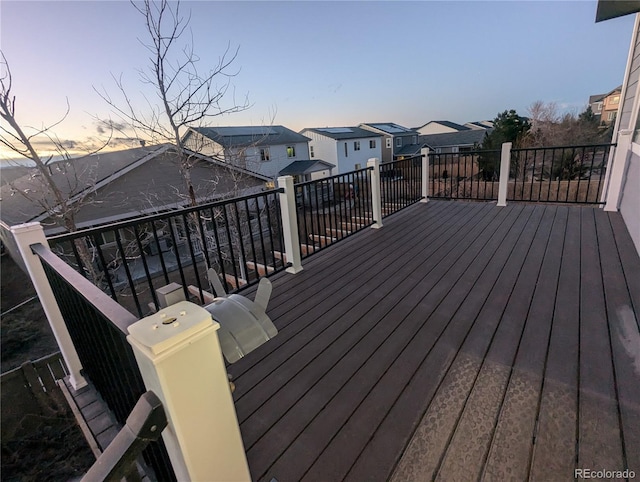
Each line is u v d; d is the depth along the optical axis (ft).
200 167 27.02
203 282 23.90
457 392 4.81
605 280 7.80
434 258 10.02
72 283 3.76
